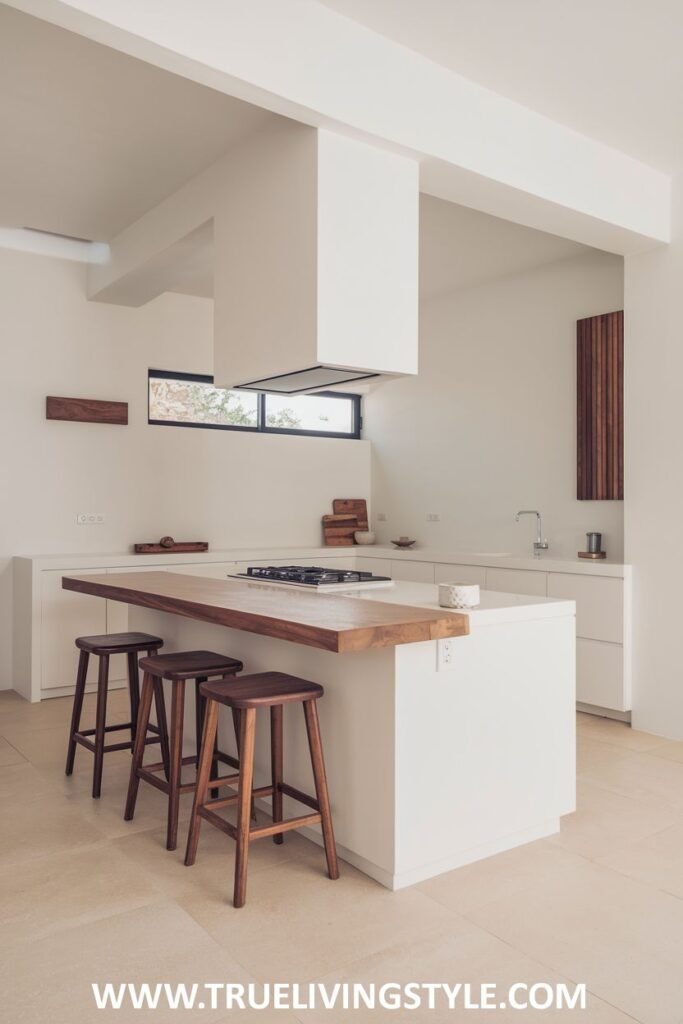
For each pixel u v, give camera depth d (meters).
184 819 3.19
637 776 3.74
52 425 5.64
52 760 3.94
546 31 2.92
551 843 2.97
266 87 2.71
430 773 2.65
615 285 5.19
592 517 5.35
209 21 2.57
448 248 5.24
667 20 2.83
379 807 2.62
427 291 6.41
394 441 7.14
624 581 4.52
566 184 3.70
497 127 3.40
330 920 2.37
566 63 3.15
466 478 6.36
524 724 2.95
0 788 3.54
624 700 4.55
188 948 2.22
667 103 3.46
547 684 3.03
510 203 3.67
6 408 5.46
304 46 2.80
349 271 3.17
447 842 2.70
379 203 3.22
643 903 2.50
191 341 6.31
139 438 6.03
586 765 3.90
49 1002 1.97
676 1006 1.97
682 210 4.22
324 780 2.66
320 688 2.67
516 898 2.52
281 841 2.95
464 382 6.37
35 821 3.16
